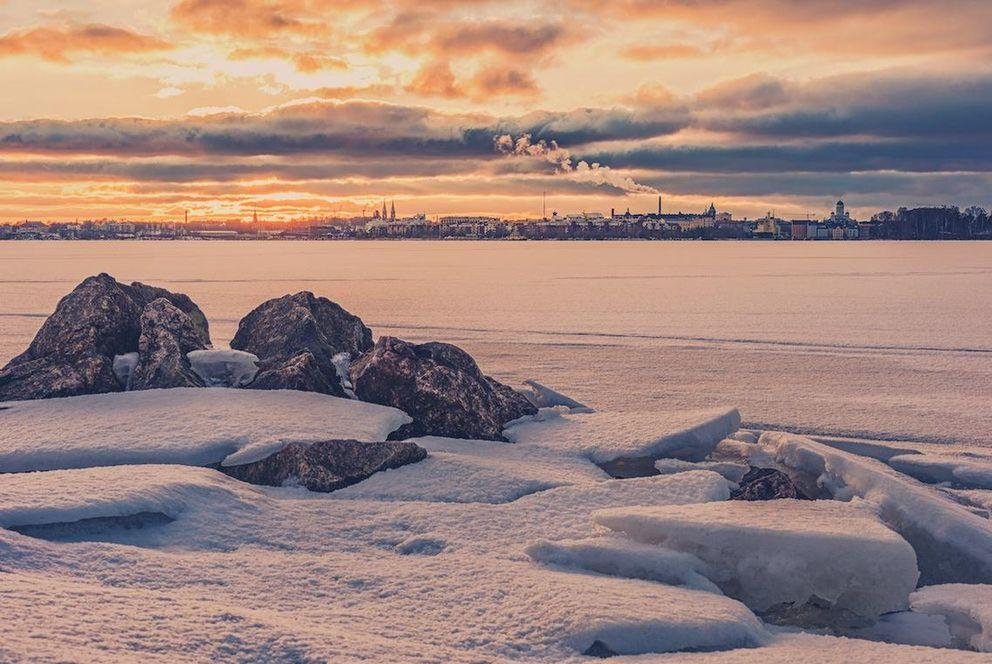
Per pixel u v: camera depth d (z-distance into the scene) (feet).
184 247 646.33
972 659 14.26
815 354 67.97
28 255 401.90
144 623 12.45
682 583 18.04
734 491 26.63
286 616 14.28
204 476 22.93
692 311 109.50
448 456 27.07
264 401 30.50
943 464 31.07
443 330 85.97
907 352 69.26
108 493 20.12
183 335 36.91
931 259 341.62
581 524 21.68
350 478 25.18
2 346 69.67
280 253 462.60
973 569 20.80
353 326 42.01
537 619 14.83
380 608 15.44
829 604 19.03
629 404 45.70
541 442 31.30
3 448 25.93
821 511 20.93
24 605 12.53
